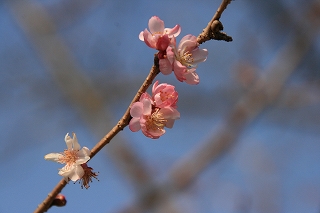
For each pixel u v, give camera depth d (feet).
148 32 2.36
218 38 2.37
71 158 2.39
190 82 2.38
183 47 2.38
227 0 2.35
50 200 2.45
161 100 2.37
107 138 2.39
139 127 2.37
